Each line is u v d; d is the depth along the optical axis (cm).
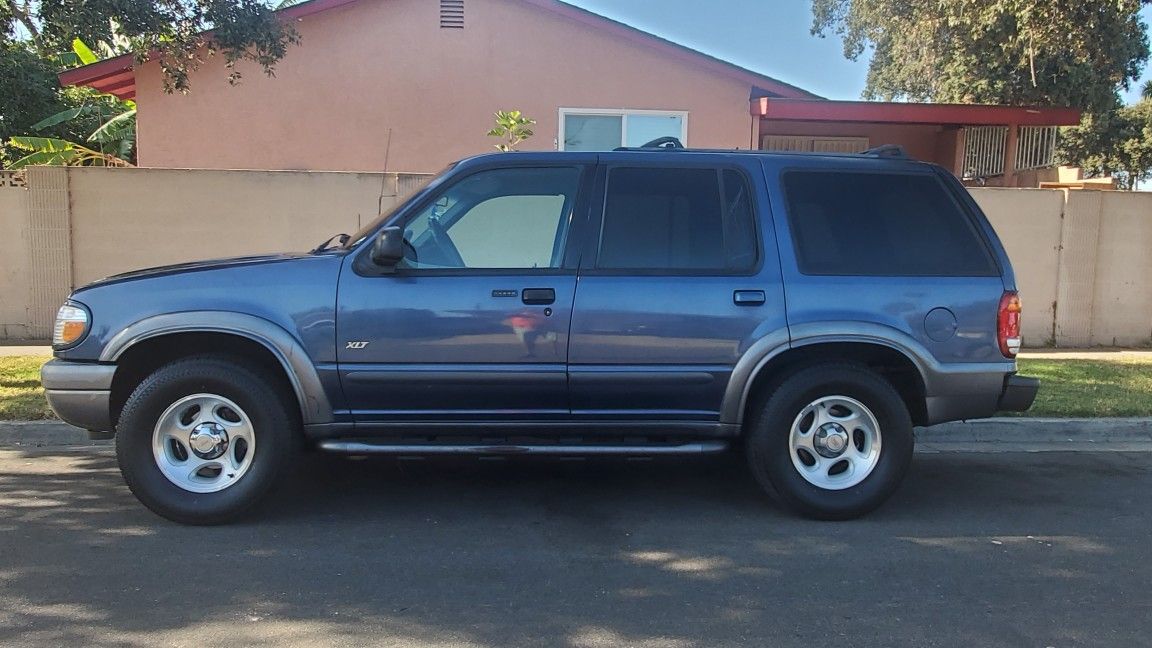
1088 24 1137
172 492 464
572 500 530
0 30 880
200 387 459
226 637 340
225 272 462
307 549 439
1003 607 379
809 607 376
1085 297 1120
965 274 485
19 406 690
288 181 1035
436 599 380
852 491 484
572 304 461
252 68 1191
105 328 454
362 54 1212
